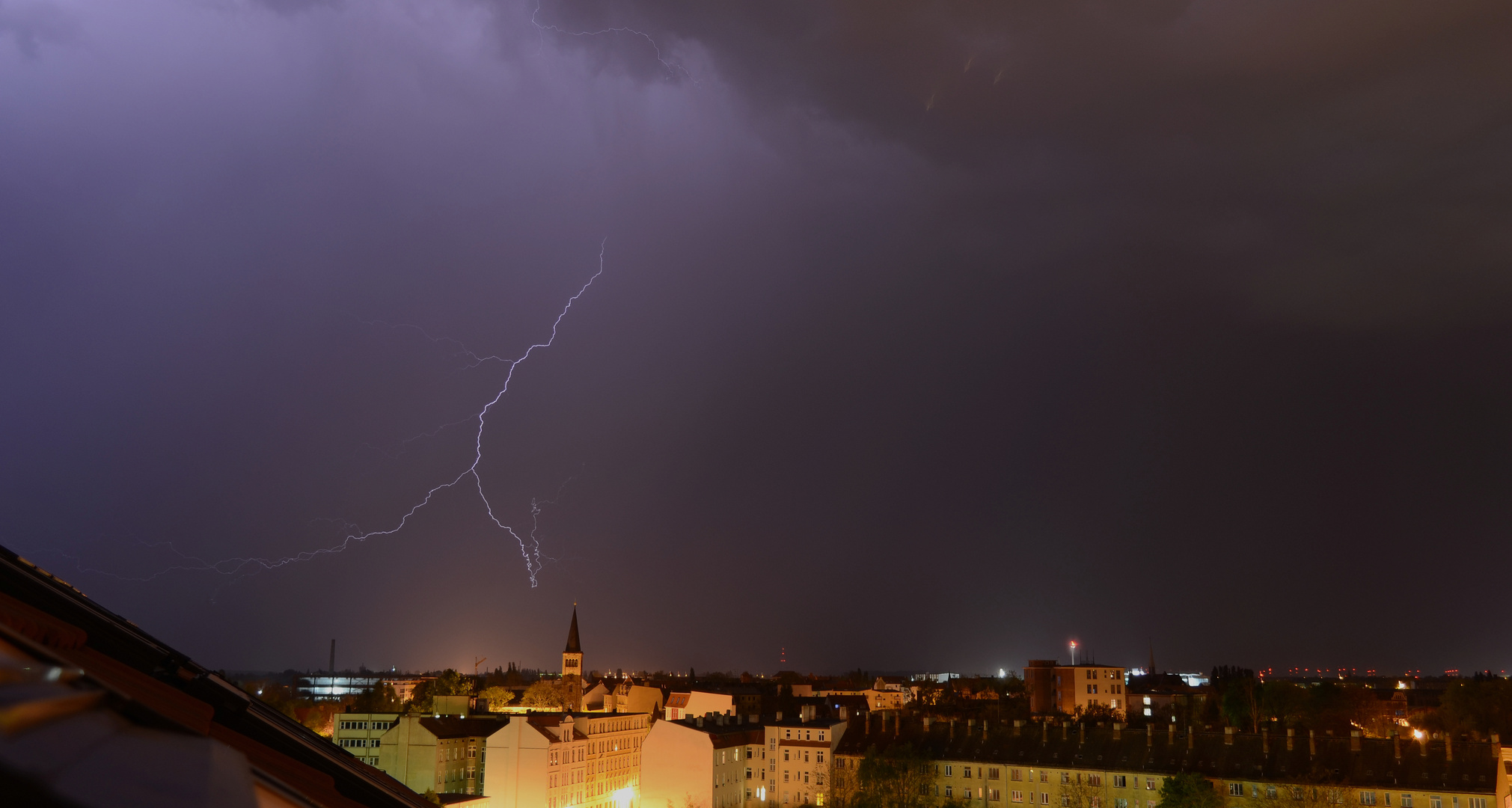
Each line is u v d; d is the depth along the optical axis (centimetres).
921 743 14712
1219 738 12925
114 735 344
